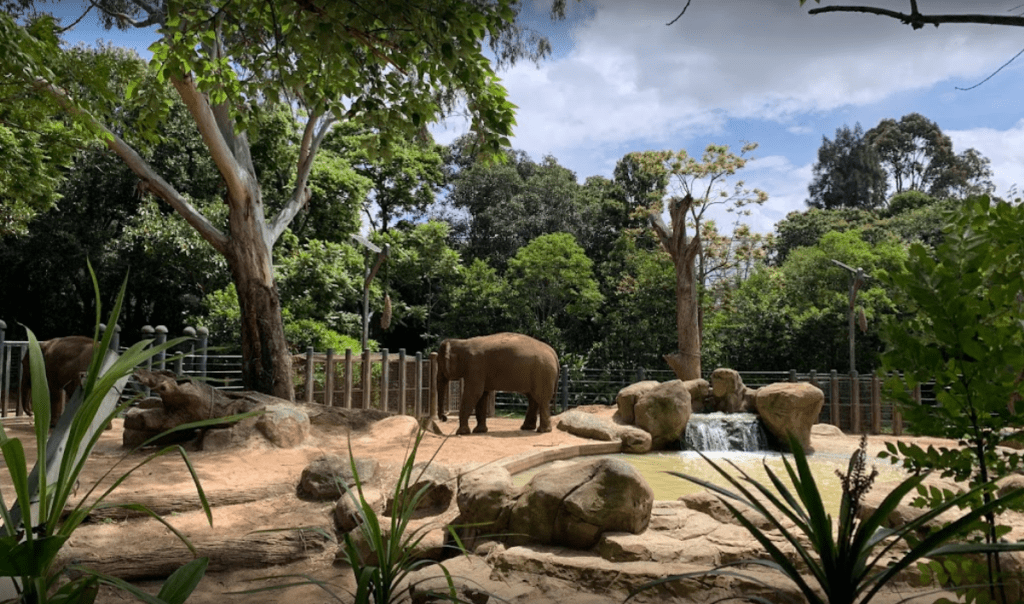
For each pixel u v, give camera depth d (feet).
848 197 173.58
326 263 76.18
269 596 16.17
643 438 40.45
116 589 16.05
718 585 14.87
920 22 8.68
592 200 115.85
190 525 19.61
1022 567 12.94
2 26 19.31
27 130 30.76
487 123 22.80
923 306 9.02
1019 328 8.88
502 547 17.92
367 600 9.64
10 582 7.22
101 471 23.85
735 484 7.36
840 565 6.55
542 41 42.68
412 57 21.35
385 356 49.83
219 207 75.20
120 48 39.45
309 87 22.24
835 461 37.91
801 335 84.33
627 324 88.94
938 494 9.10
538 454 33.30
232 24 22.09
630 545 16.87
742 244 84.43
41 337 88.33
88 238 81.51
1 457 25.95
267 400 32.22
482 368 41.06
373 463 24.02
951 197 143.02
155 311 91.35
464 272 95.50
